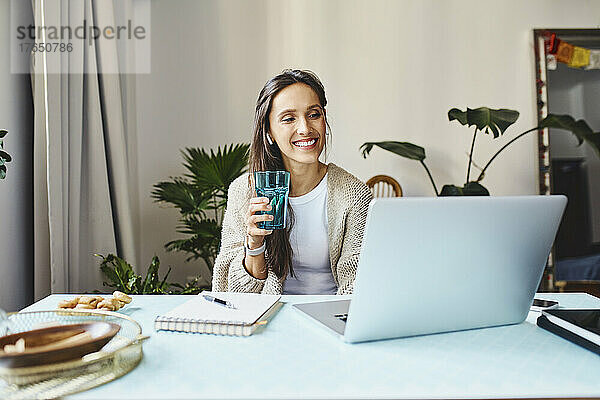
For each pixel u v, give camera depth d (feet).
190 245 9.48
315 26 11.44
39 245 8.11
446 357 2.73
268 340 3.02
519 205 3.01
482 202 2.89
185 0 11.18
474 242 2.97
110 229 8.96
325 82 11.49
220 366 2.58
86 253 8.80
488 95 11.65
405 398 2.22
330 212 5.45
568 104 11.53
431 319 3.09
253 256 4.84
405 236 2.78
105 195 8.90
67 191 8.27
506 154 11.64
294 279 5.70
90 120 8.79
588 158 11.53
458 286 3.06
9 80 8.14
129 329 2.88
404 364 2.62
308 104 5.27
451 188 10.12
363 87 11.53
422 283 2.93
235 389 2.29
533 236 3.16
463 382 2.39
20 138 8.42
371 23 11.53
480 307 3.21
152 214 11.13
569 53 11.36
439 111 11.59
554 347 2.91
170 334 3.13
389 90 11.56
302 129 5.25
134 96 10.90
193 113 11.23
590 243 11.48
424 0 11.57
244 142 11.30
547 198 3.10
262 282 4.93
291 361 2.66
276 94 5.35
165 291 8.77
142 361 2.65
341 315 3.48
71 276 8.42
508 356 2.75
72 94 8.45
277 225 4.26
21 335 2.53
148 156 11.10
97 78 8.99
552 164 11.53
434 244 2.87
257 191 4.23
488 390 2.29
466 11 11.62
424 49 11.59
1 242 7.84
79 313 3.14
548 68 11.53
